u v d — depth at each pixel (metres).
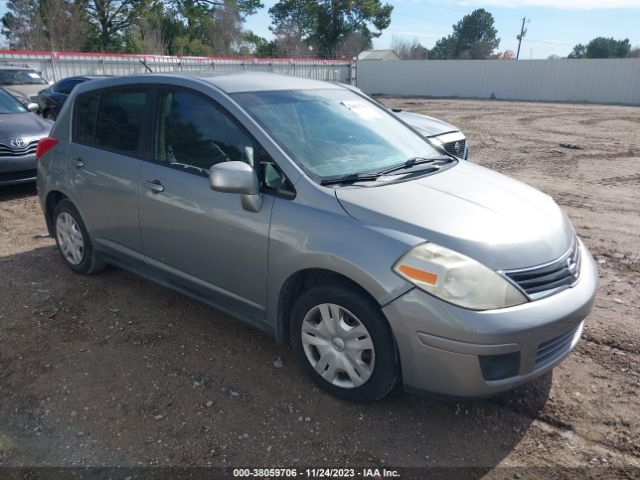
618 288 4.61
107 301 4.27
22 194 7.88
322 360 3.06
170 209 3.59
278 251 3.03
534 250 2.75
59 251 5.25
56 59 20.52
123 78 4.14
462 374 2.59
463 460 2.65
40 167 4.81
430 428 2.87
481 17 79.44
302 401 3.06
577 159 10.91
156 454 2.66
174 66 24.86
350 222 2.81
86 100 4.43
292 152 3.18
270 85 3.76
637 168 9.93
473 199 3.07
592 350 3.62
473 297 2.55
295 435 2.80
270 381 3.25
